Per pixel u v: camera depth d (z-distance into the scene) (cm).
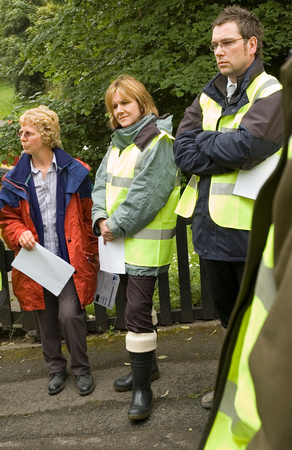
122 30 826
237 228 257
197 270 511
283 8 752
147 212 298
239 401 97
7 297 438
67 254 339
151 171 297
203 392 328
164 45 786
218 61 259
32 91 2138
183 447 275
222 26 255
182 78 711
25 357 409
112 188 317
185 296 435
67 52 882
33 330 438
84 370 346
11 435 306
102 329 435
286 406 72
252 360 79
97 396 338
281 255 84
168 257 314
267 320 78
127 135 308
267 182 96
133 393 305
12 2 2519
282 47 754
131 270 306
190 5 783
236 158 243
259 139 241
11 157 762
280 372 73
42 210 338
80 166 338
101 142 830
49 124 329
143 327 301
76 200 340
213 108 271
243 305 105
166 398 325
